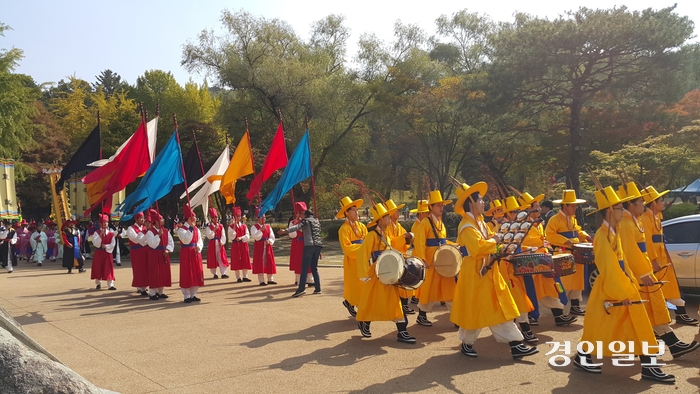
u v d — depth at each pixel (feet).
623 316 18.01
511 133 87.86
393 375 19.43
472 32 139.74
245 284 47.32
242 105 105.50
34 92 106.73
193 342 25.25
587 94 81.25
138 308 35.58
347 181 110.52
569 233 28.86
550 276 24.18
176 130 41.50
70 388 12.28
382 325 27.91
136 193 39.91
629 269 18.83
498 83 76.95
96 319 31.81
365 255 24.09
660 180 79.30
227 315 31.86
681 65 68.80
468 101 87.35
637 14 70.38
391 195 139.74
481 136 84.84
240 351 23.31
